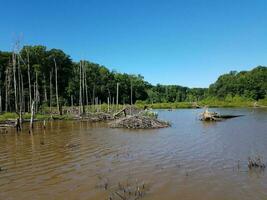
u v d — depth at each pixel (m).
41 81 96.38
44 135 35.81
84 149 25.80
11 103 85.44
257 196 13.70
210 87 194.62
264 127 41.12
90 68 130.12
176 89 192.62
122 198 13.77
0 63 89.50
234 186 15.13
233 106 133.75
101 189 15.14
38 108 78.31
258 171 17.62
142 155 22.91
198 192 14.48
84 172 18.33
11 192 15.02
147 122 42.47
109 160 21.36
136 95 157.88
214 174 17.31
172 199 13.68
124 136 34.00
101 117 61.94
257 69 177.75
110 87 134.62
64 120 59.97
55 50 105.06
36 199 14.01
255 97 157.00
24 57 93.81
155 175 17.39
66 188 15.42
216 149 24.94
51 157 22.66
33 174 18.09
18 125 41.25
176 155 22.72
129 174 17.70
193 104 129.50
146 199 13.70
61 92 105.19
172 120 56.06
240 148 25.14
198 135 33.97
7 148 26.98
